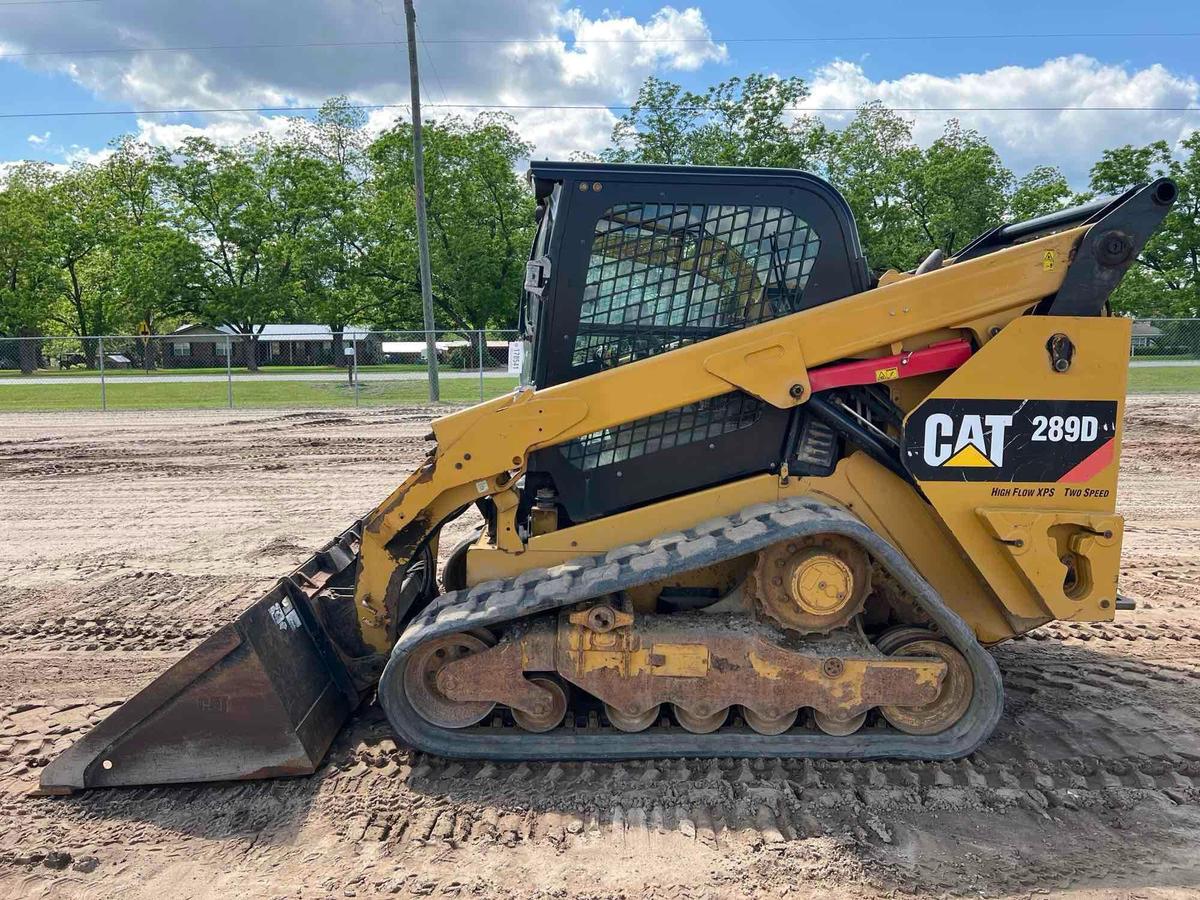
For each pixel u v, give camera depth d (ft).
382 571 11.64
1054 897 8.16
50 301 147.54
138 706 10.12
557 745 10.54
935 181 126.41
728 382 10.66
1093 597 10.38
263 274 136.26
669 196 11.05
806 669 10.19
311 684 11.05
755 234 11.11
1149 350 75.92
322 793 10.05
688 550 10.06
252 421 48.91
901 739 10.46
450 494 11.36
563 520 11.68
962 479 10.44
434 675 10.78
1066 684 12.99
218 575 19.47
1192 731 11.42
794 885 8.33
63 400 61.41
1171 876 8.45
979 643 11.19
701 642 10.23
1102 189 128.16
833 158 125.80
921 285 10.48
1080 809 9.62
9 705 12.79
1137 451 34.50
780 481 11.25
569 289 11.20
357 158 161.48
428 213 132.36
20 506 26.96
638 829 9.25
